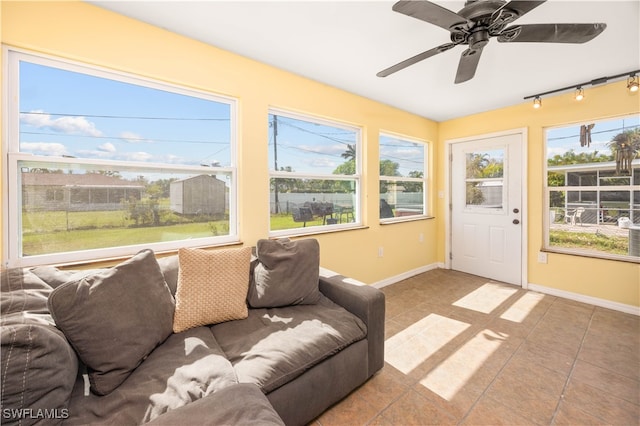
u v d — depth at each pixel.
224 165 2.22
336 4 1.59
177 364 1.17
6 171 1.46
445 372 1.78
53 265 1.54
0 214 1.43
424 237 3.99
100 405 0.99
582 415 1.43
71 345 1.07
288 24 1.79
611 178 2.79
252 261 1.92
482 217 3.71
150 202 1.90
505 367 1.81
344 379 1.48
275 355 1.27
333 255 2.87
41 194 1.56
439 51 1.60
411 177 3.91
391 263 3.50
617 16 1.66
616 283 2.71
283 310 1.74
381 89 2.87
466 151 3.86
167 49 1.85
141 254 1.46
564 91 2.87
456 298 3.00
